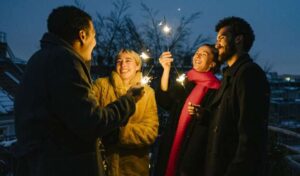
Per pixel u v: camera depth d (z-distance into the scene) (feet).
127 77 10.40
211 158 8.14
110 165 10.02
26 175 6.86
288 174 13.17
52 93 6.32
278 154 14.08
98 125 6.44
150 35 38.17
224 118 7.93
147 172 10.66
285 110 59.88
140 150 10.46
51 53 6.54
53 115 6.44
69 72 6.35
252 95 7.40
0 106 57.82
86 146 6.73
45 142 6.41
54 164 6.42
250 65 7.75
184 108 9.96
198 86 9.93
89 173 6.72
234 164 7.35
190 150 9.37
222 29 8.38
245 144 7.27
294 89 79.71
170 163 9.91
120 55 10.50
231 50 8.23
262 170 7.50
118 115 6.95
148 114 10.61
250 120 7.31
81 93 6.36
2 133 56.39
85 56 7.22
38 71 6.49
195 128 9.47
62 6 7.11
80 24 6.91
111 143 10.02
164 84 11.09
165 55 11.07
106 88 10.34
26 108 6.51
